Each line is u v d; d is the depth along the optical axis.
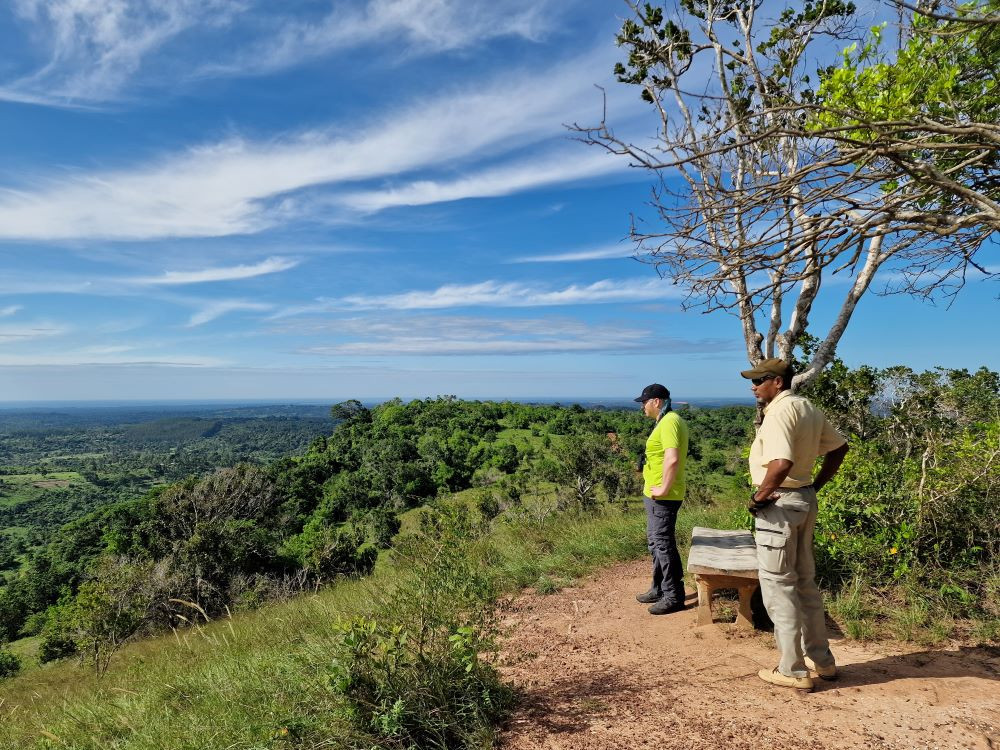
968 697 2.63
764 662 3.26
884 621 3.64
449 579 3.53
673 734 2.64
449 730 2.85
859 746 2.36
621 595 5.03
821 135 1.73
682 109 4.36
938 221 1.91
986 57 2.28
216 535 21.52
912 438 5.21
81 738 3.97
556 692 3.24
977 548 4.03
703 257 2.32
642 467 4.55
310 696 3.27
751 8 4.38
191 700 4.12
